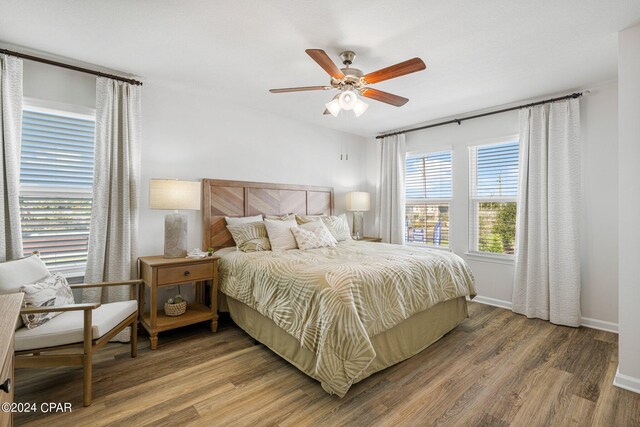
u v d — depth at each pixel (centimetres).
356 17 203
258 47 243
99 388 200
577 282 312
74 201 280
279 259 269
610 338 286
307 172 452
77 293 279
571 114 318
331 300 196
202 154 350
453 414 179
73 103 273
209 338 281
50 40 233
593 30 215
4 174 230
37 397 190
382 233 489
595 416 179
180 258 287
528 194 346
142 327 304
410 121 442
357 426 169
